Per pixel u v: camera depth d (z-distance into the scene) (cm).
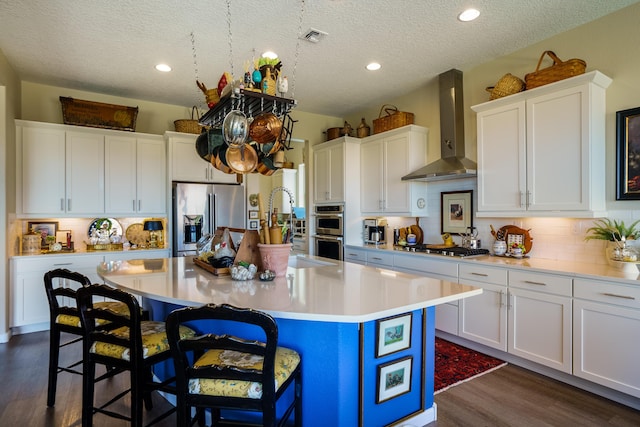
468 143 375
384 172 445
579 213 264
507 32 296
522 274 279
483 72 359
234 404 143
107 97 433
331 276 232
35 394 242
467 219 380
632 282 220
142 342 182
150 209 439
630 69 264
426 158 422
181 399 146
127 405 230
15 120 363
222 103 222
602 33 277
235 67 353
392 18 269
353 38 300
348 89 427
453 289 194
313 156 536
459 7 256
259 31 286
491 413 222
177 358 143
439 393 247
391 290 191
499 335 295
